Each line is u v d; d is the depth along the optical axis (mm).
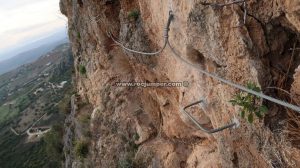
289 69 3869
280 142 3688
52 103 88812
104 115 14477
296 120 3557
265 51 3955
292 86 3604
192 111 6449
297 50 3883
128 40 8344
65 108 24828
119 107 13289
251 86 3752
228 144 4984
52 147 30000
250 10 3900
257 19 3906
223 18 4160
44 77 138375
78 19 14898
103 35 11914
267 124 3822
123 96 13242
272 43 3941
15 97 129500
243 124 4262
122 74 13047
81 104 18688
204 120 6445
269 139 3818
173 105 8227
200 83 5438
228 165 5219
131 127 12445
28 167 53000
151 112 11156
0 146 74750
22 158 61094
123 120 12883
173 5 5359
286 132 3633
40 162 51031
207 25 4430
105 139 14148
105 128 14430
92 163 15203
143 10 7137
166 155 9766
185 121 7168
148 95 10523
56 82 105688
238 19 3975
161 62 7332
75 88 23172
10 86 176750
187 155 9008
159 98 8891
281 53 3975
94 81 15227
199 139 8375
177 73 6555
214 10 4203
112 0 9812
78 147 16312
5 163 63469
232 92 4395
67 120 24172
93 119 15508
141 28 7574
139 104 12555
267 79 3883
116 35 10555
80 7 13422
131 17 7945
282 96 3799
